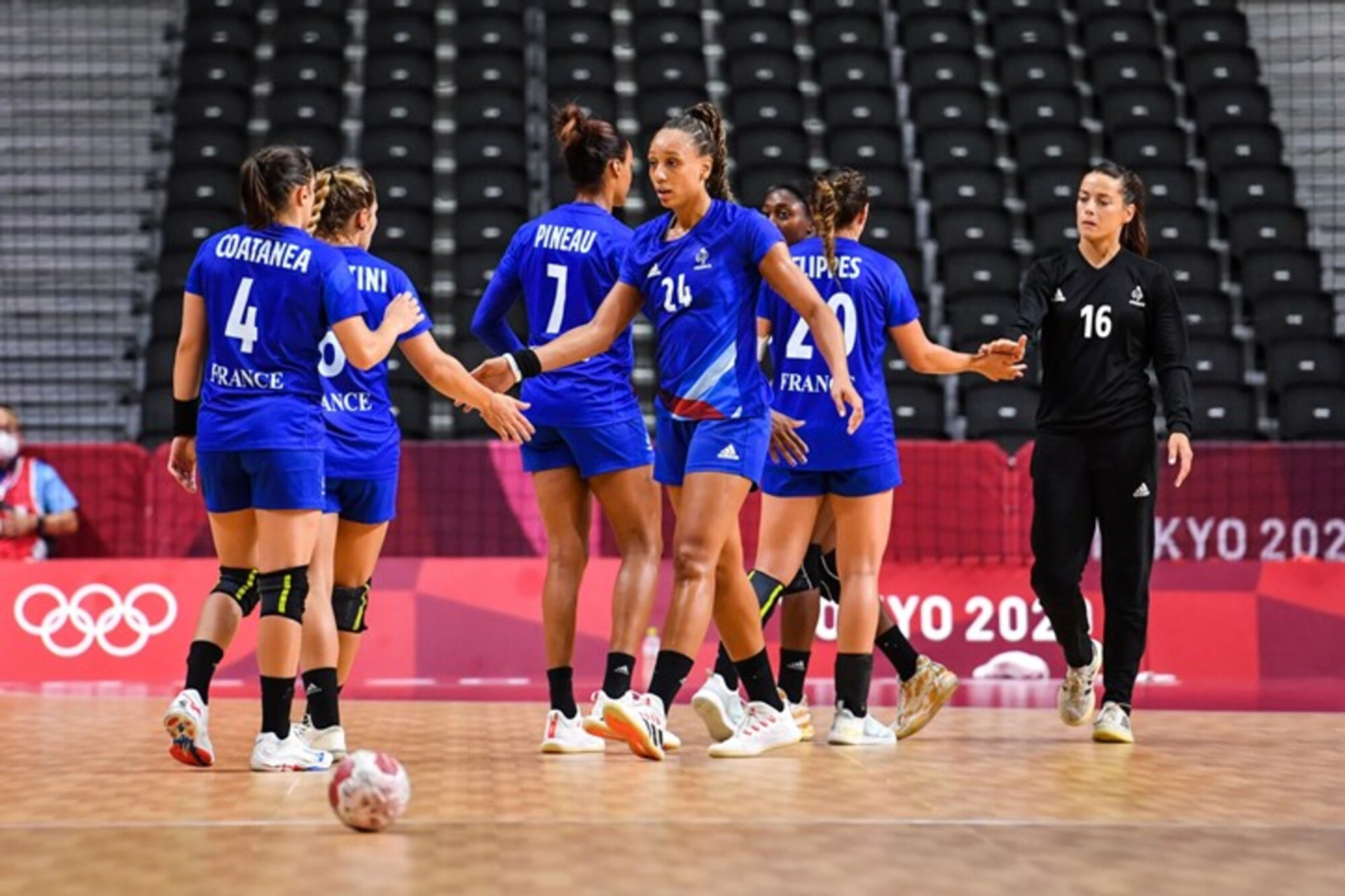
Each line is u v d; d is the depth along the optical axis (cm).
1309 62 4869
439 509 2812
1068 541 1788
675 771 1446
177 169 4222
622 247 1616
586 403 1577
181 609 2723
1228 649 2795
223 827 1149
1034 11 4878
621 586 1592
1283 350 3731
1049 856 1059
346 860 1027
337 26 4791
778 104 4528
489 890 943
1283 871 1022
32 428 3719
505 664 2747
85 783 1373
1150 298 1791
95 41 4744
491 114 4525
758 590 1645
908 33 4828
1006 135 4550
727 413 1504
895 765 1510
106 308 4109
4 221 4284
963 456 2812
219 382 1455
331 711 1538
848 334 1664
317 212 1591
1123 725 1730
